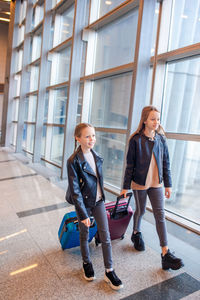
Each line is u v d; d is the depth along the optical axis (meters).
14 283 2.00
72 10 6.84
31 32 9.59
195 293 1.93
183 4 3.49
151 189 2.33
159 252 2.55
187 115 3.47
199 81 3.26
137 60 3.62
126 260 2.38
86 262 2.09
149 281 2.06
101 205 2.06
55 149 7.88
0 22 18.02
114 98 5.11
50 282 2.03
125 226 2.67
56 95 7.80
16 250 2.55
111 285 1.94
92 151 2.11
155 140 2.31
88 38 5.72
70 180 1.94
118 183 5.09
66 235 2.41
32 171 6.78
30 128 10.23
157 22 3.80
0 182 5.54
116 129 4.87
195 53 3.16
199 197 3.32
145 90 3.76
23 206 3.96
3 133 12.67
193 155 3.39
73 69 5.68
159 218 2.24
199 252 2.56
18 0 11.77
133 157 2.34
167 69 3.72
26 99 10.60
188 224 3.15
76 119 6.35
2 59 18.98
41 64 7.64
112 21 5.12
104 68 5.46
